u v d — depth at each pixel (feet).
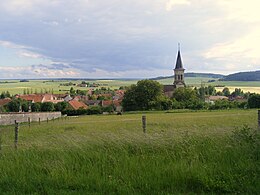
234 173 23.31
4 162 28.37
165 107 372.99
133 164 26.11
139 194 21.06
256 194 20.42
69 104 392.88
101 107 374.43
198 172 23.52
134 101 384.27
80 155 28.53
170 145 30.14
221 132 33.17
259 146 26.78
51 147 31.96
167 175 23.89
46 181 23.77
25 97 472.03
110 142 31.42
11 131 87.76
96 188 22.44
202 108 360.89
